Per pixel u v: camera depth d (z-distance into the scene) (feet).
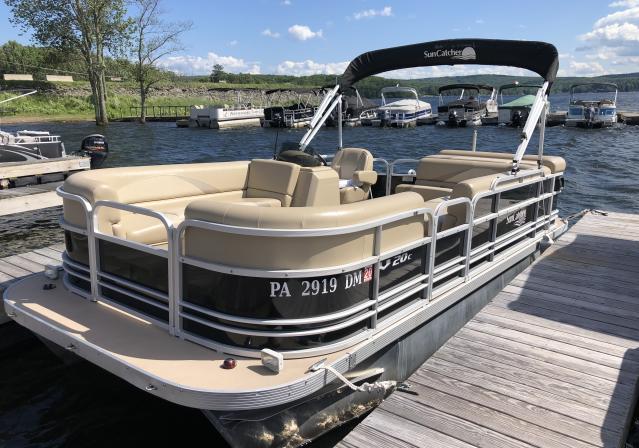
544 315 14.42
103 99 128.16
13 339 15.20
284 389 8.39
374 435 9.42
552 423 9.74
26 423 12.33
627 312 14.65
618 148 78.33
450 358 12.07
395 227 10.46
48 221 32.04
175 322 9.92
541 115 16.90
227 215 8.96
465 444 9.17
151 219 13.09
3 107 132.87
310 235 8.75
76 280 12.20
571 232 23.15
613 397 10.57
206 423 12.12
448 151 20.44
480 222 13.75
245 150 82.28
